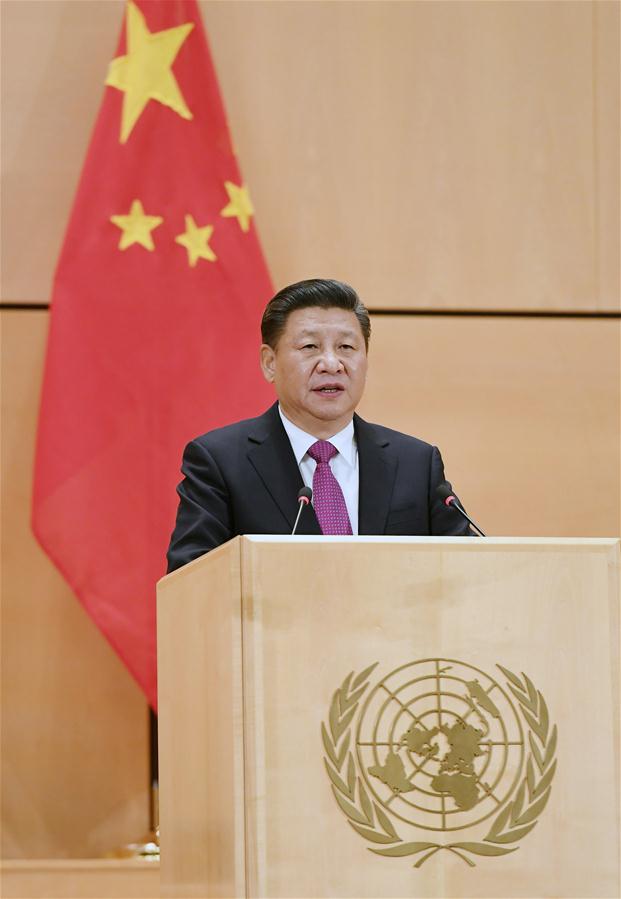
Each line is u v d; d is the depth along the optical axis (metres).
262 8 12.22
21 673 11.33
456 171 12.25
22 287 11.67
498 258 12.20
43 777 11.22
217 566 5.42
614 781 5.37
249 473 7.28
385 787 5.20
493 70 12.36
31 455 11.52
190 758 5.77
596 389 12.23
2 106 11.81
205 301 11.15
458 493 11.95
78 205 11.17
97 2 11.99
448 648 5.33
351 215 12.10
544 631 5.42
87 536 10.75
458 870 5.19
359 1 12.32
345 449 7.52
